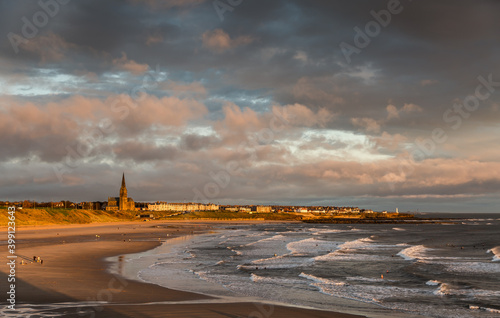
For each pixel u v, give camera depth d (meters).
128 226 156.25
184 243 77.44
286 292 29.81
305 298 27.73
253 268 43.03
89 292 26.03
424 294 30.16
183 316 20.52
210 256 54.62
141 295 25.88
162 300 24.52
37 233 98.31
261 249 67.56
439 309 25.31
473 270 43.59
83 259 46.03
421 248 72.44
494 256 58.59
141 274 36.28
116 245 68.00
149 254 55.19
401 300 27.89
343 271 42.22
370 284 34.47
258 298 26.88
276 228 172.00
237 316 20.97
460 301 27.84
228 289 30.25
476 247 75.56
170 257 51.97
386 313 23.84
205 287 30.67
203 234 113.00
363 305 26.03
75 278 31.64
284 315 21.66
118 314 20.27
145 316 20.17
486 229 163.88
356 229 167.25
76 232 106.31
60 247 60.59
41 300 23.06
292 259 52.31
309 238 100.94
